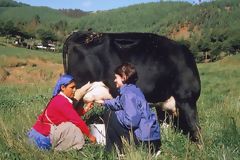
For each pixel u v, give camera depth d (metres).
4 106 10.80
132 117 5.62
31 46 109.31
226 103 9.85
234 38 95.19
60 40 126.31
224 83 35.09
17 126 6.96
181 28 152.88
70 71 7.35
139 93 5.77
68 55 7.37
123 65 5.91
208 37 108.50
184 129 7.29
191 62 7.34
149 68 7.18
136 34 7.39
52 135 5.99
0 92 15.70
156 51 7.24
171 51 7.28
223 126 7.48
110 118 5.88
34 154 5.58
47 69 53.28
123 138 5.64
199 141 6.59
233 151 5.75
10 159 5.50
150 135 5.70
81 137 6.06
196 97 7.36
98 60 7.20
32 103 10.80
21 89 17.00
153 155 5.55
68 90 6.25
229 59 51.69
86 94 6.90
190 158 5.85
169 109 7.44
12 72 50.44
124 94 5.72
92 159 5.61
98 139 6.50
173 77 7.24
